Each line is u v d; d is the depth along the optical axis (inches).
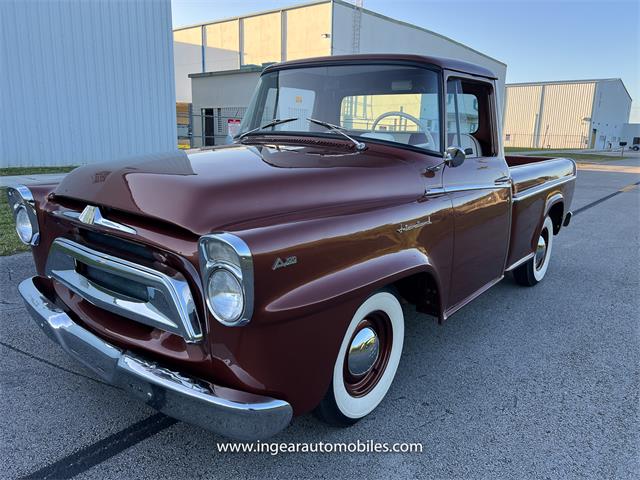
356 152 111.2
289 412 76.0
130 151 555.2
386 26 1107.9
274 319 71.6
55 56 487.5
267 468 88.3
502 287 198.8
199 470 87.0
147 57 553.9
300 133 124.7
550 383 122.0
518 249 164.4
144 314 79.7
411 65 118.3
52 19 480.4
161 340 80.3
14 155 474.6
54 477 83.6
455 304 127.0
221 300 69.6
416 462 91.2
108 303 85.0
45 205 103.2
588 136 2176.4
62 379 114.0
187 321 73.8
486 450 95.3
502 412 108.4
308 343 78.7
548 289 197.3
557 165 195.8
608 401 114.4
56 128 497.4
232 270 67.6
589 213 398.9
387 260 93.7
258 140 124.4
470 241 125.8
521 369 128.9
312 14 1065.5
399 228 97.3
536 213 172.7
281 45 1153.4
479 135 140.4
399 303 106.3
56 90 492.4
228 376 74.2
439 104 116.6
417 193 106.4
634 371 129.6
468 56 1371.8
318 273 79.2
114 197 85.2
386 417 105.0
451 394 115.3
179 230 75.5
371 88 122.0
